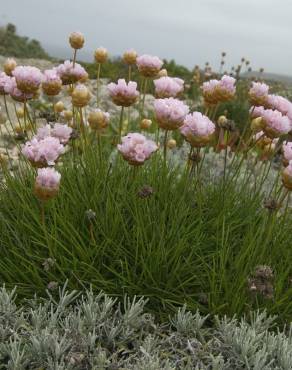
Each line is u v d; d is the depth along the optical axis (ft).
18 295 1.17
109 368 0.99
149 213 1.27
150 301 1.18
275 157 2.51
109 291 1.17
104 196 1.37
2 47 11.55
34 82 1.35
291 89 4.50
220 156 2.17
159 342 1.06
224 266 1.18
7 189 1.45
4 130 2.36
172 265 1.23
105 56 1.71
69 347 1.03
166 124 1.25
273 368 1.01
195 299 1.19
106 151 1.82
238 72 3.91
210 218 1.39
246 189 1.64
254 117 1.54
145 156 1.21
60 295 1.10
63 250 1.23
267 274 1.03
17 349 1.00
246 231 1.37
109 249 1.23
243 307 1.15
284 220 1.33
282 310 1.17
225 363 1.02
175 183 1.51
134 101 1.43
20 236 1.29
